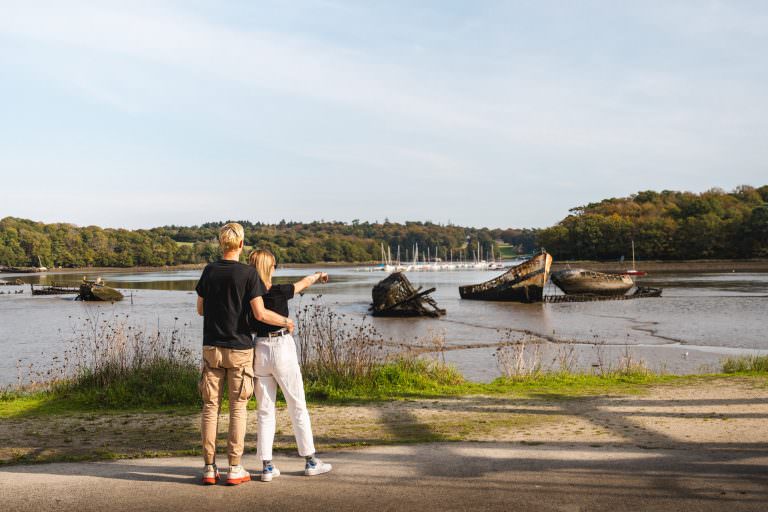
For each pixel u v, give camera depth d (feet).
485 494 13.83
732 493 13.67
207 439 15.19
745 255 419.54
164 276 418.10
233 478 14.98
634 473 15.34
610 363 52.85
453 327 90.17
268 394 16.07
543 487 14.28
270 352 15.84
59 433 23.62
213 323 15.42
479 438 20.90
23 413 29.19
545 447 18.69
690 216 468.75
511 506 13.02
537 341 70.64
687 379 37.78
